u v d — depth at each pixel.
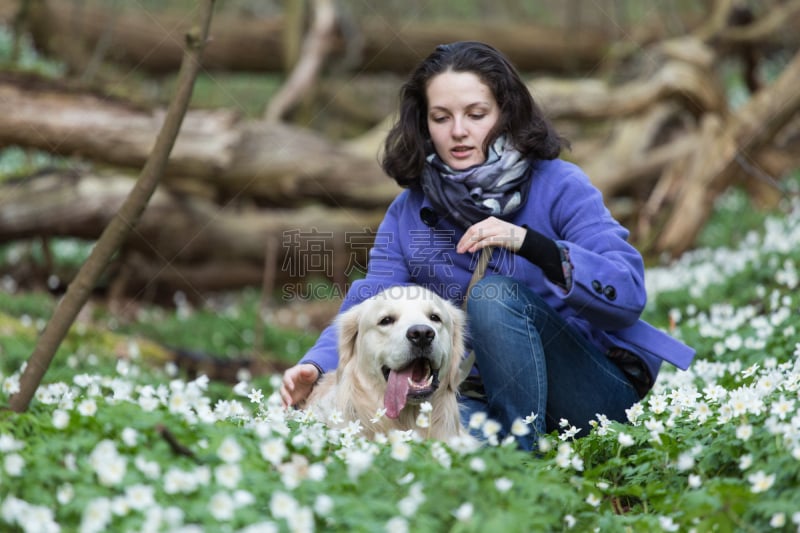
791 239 16.17
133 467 5.60
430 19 36.69
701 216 21.11
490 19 37.25
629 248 7.85
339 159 21.69
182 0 32.75
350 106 31.69
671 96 22.20
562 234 8.01
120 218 6.78
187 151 19.89
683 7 31.31
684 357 7.93
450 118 7.98
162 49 28.25
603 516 5.84
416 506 5.30
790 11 24.92
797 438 5.80
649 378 8.27
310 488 5.50
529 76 32.38
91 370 13.70
